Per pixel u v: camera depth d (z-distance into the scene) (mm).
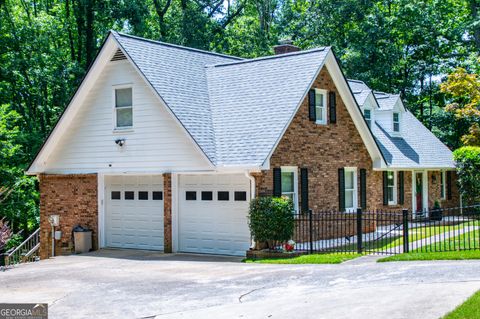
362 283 13617
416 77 47375
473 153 33594
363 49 44594
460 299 11094
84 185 24125
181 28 42656
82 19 39781
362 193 26328
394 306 11039
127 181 23516
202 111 22281
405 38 46562
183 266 18172
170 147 21625
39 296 13906
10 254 23391
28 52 35969
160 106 21859
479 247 18188
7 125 31859
